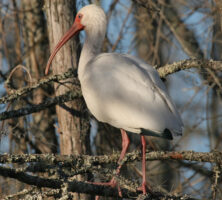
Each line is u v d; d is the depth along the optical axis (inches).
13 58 626.5
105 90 394.3
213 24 533.0
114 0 586.6
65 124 459.5
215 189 389.7
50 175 375.2
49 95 560.7
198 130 588.7
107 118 402.0
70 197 296.7
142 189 358.9
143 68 394.6
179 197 359.6
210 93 605.0
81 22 452.1
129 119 382.6
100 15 445.7
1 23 579.2
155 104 373.4
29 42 597.6
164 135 366.3
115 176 342.3
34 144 573.3
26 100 535.5
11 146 528.4
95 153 559.8
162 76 417.7
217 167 385.4
